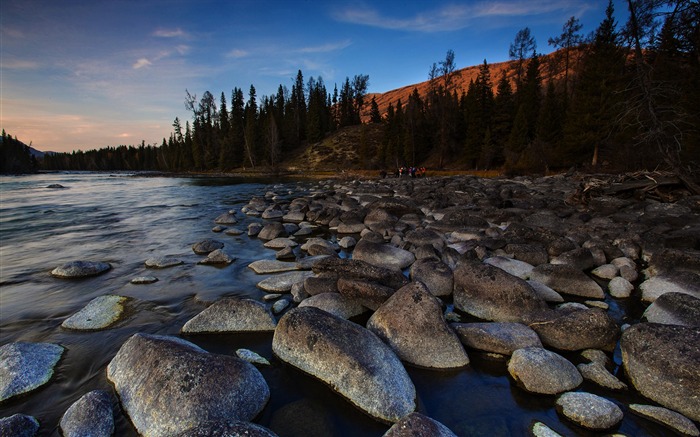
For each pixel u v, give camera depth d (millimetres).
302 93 102812
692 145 19234
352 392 4133
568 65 55469
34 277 8859
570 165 36656
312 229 14492
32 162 95312
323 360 4469
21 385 4324
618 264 8805
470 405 4168
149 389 3826
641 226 11438
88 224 16281
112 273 9133
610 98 31953
